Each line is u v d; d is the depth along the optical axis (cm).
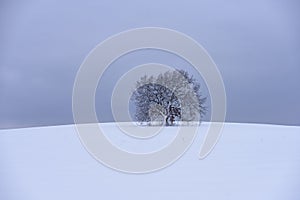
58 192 818
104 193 805
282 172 977
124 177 977
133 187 856
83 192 816
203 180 909
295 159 1174
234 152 1370
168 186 856
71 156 1362
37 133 2362
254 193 779
